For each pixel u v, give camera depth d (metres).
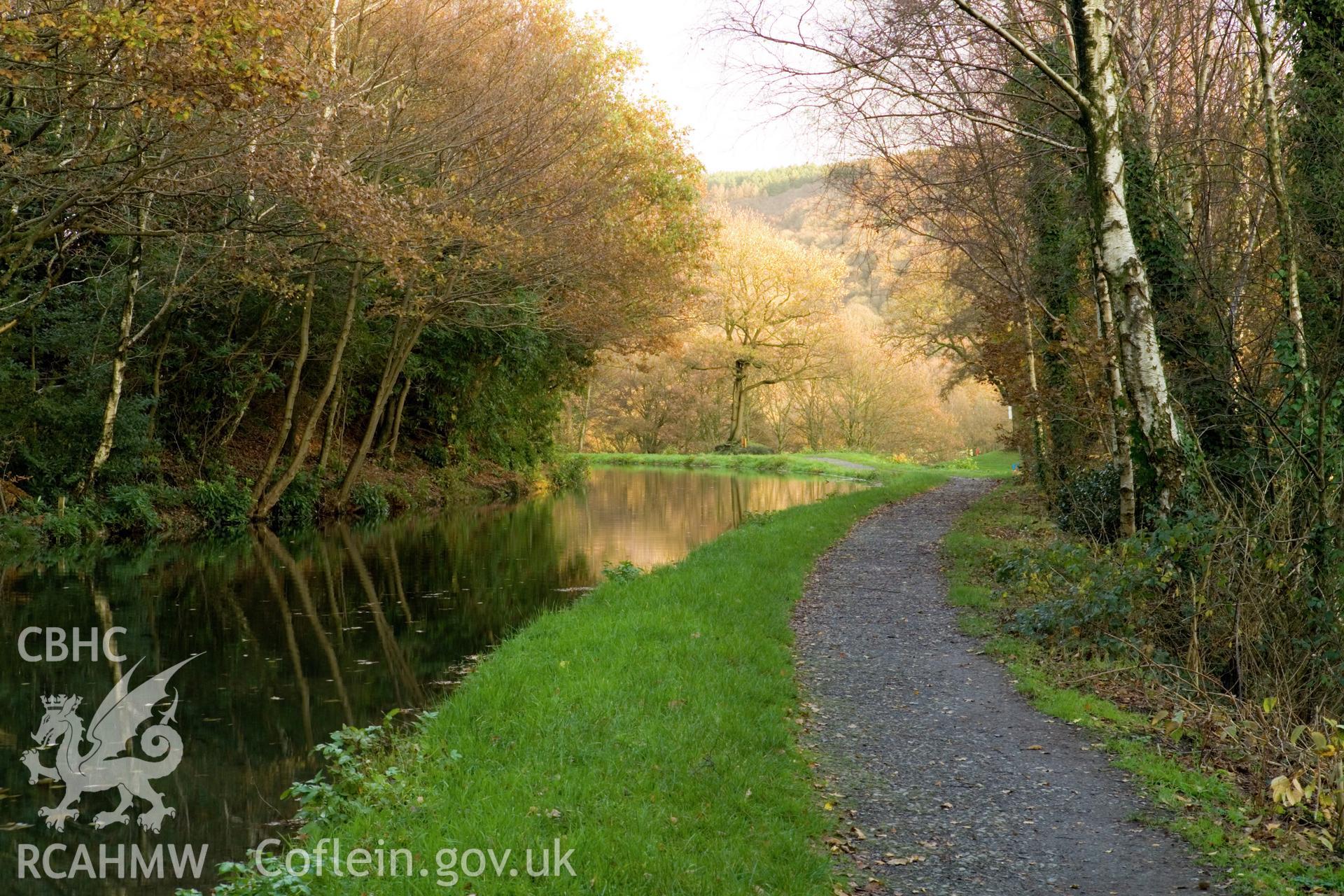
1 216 15.02
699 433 64.88
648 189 28.73
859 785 5.71
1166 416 8.88
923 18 9.16
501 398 32.75
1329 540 7.58
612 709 6.70
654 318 30.38
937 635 9.60
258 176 12.59
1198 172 12.06
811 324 55.91
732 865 4.43
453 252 21.25
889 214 13.03
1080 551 10.02
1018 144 12.00
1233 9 11.26
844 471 44.50
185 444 22.17
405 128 18.67
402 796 5.28
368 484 24.80
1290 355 8.88
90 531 17.09
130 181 12.10
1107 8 11.07
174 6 8.63
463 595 13.24
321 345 23.42
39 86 11.02
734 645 8.56
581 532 21.64
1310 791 5.02
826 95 9.31
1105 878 4.52
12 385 17.03
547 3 25.03
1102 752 6.27
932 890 4.40
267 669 9.23
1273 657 7.20
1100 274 12.21
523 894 4.09
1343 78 10.16
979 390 58.69
